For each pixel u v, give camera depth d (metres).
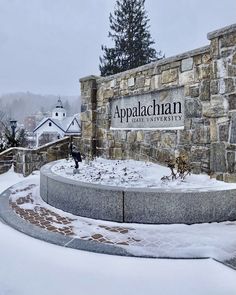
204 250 3.27
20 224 4.17
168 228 3.98
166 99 6.18
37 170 8.63
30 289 2.66
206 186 4.49
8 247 3.53
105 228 4.02
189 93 5.59
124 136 7.45
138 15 24.72
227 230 3.88
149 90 6.57
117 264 3.08
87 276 2.87
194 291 2.58
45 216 4.52
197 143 5.44
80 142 9.11
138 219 4.16
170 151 6.05
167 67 6.07
